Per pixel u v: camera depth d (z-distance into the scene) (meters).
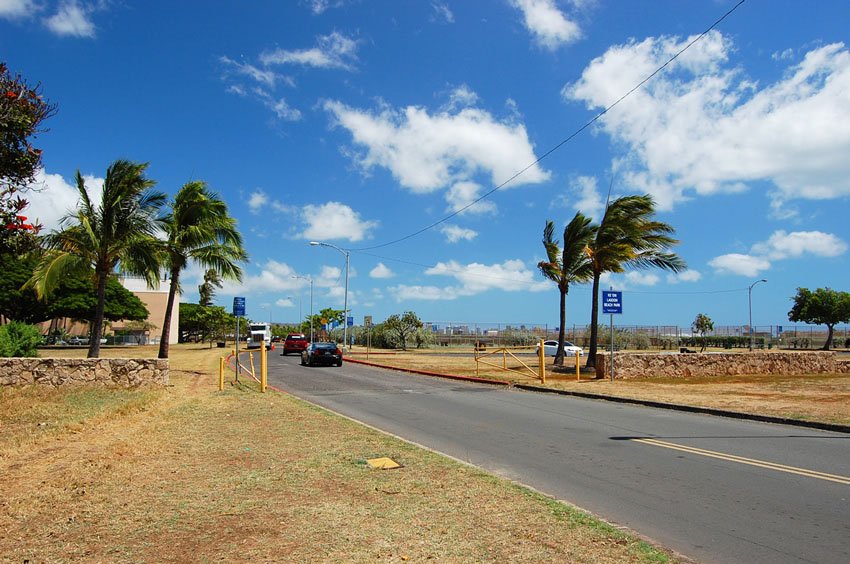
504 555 4.75
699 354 23.80
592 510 6.23
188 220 23.94
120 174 20.31
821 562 4.83
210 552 4.77
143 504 6.05
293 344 49.66
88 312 62.38
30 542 4.99
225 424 11.21
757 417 12.91
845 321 60.41
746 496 6.76
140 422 11.48
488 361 36.00
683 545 5.21
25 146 9.12
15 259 9.64
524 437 10.59
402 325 61.47
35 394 15.79
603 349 55.62
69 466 7.74
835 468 8.19
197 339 103.12
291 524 5.45
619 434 10.93
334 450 8.76
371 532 5.25
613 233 26.06
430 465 7.83
